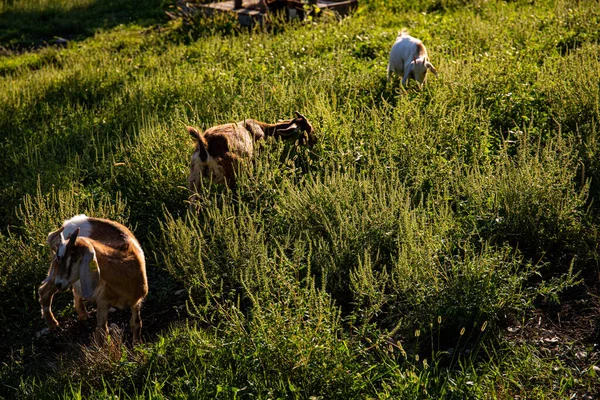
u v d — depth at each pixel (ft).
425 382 15.72
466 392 15.71
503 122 28.73
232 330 17.54
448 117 27.58
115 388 17.13
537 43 39.19
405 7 56.85
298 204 22.45
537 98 29.73
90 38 58.85
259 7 54.39
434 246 19.40
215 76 37.27
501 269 18.70
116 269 18.39
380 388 16.42
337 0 58.29
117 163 27.53
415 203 23.71
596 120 26.94
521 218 21.16
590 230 21.61
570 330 18.06
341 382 16.05
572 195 22.02
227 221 22.39
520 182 21.47
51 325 20.38
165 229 24.72
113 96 38.04
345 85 34.04
